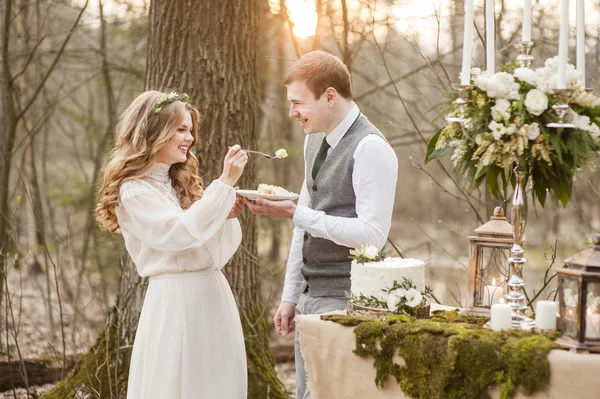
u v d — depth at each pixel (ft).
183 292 8.65
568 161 7.10
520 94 7.06
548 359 6.40
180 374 8.55
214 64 12.89
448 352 6.81
